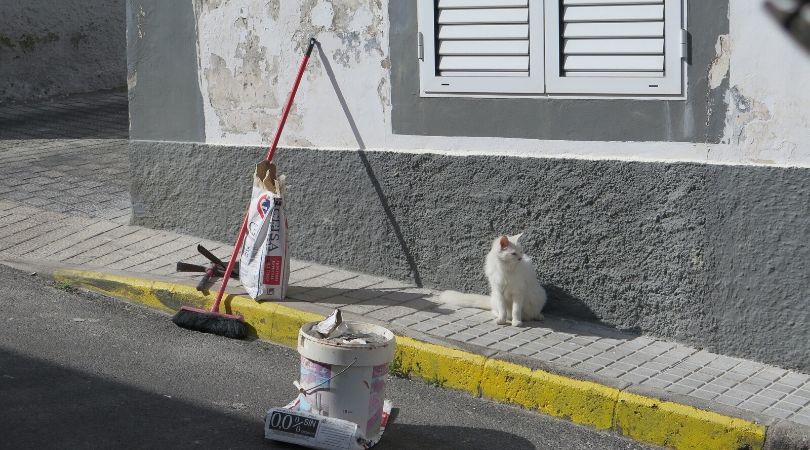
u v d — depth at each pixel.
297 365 5.97
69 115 12.22
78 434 4.74
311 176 7.37
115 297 7.02
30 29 13.05
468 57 6.55
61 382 5.40
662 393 5.19
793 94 5.44
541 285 6.46
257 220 6.59
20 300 6.79
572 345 5.96
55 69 13.46
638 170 5.97
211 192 7.88
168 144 8.01
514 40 6.37
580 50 6.14
